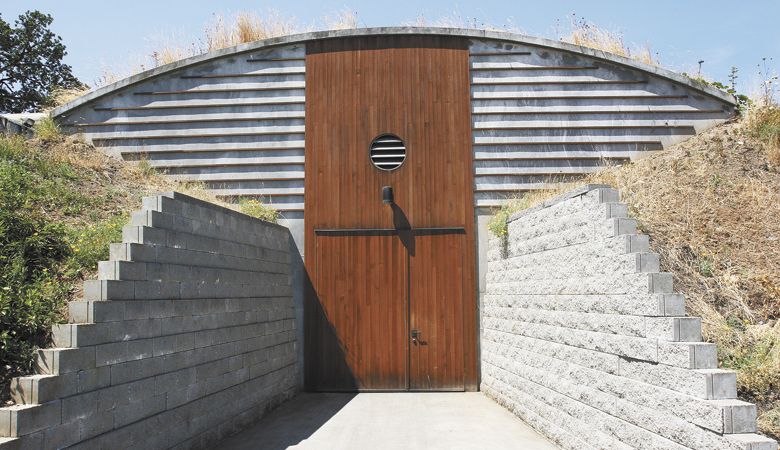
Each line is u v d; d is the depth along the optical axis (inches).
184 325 235.8
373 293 388.5
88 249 230.4
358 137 400.2
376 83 403.5
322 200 397.1
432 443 256.7
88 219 280.4
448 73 403.9
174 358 226.2
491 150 399.5
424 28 402.6
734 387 153.3
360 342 385.7
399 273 389.1
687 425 159.3
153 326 212.1
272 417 315.6
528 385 291.9
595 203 222.1
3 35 869.2
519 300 311.9
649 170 365.4
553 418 257.4
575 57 406.9
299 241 395.5
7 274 201.0
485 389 372.8
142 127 411.5
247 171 404.5
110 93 413.4
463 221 391.9
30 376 158.4
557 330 256.2
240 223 304.2
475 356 383.2
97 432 176.9
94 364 177.3
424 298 386.9
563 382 247.3
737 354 216.2
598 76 405.4
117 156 409.4
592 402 219.0
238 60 413.7
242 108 409.1
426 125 399.5
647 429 180.4
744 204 311.3
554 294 261.0
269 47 409.7
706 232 291.4
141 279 206.1
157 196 224.4
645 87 405.1
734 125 390.6
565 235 249.8
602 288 213.3
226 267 282.4
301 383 384.8
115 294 190.2
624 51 428.5
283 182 402.3
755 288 254.4
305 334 387.2
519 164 398.3
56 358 162.4
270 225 354.3
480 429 282.2
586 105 403.5
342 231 393.1
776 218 297.9
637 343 186.9
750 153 356.8
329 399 362.0
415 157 397.1
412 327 385.4
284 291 372.8
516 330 315.0
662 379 172.7
